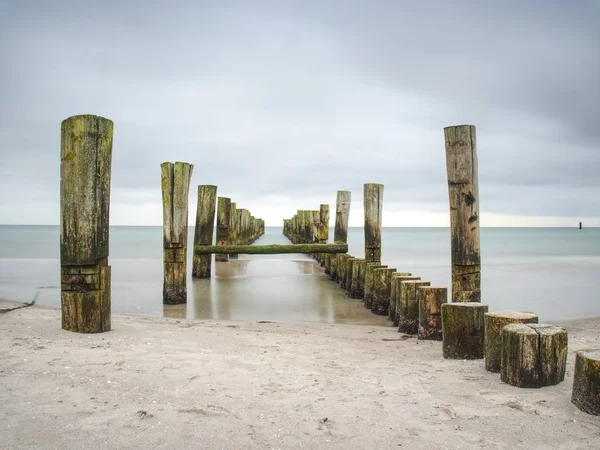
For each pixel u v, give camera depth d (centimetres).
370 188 1347
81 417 346
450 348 579
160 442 316
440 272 2041
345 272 1457
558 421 358
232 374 458
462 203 776
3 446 303
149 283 1522
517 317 487
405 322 818
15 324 641
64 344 537
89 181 595
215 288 1437
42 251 3189
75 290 610
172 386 414
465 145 775
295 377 465
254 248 1497
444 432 343
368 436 335
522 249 4034
